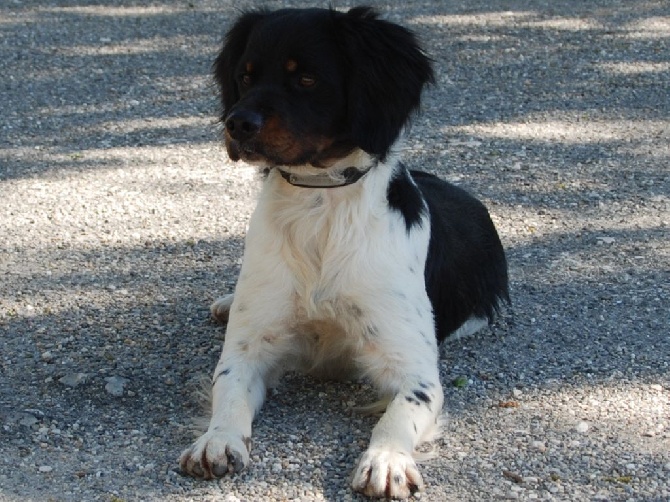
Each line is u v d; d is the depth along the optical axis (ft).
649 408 14.03
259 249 14.25
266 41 13.65
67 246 19.67
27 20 37.01
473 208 17.37
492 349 15.93
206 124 27.02
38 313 16.90
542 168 23.81
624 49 33.24
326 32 13.69
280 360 14.62
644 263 18.97
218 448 12.33
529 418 13.80
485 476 12.44
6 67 31.60
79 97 29.07
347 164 13.76
